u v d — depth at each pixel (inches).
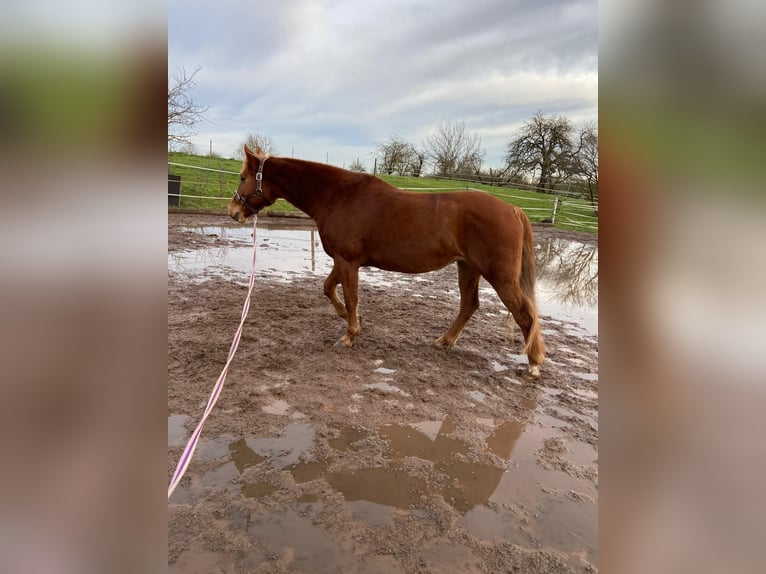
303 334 183.9
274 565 71.0
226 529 77.9
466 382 146.7
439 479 95.2
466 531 80.6
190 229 449.4
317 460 99.4
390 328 199.8
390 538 77.9
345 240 162.6
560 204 784.9
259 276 284.4
